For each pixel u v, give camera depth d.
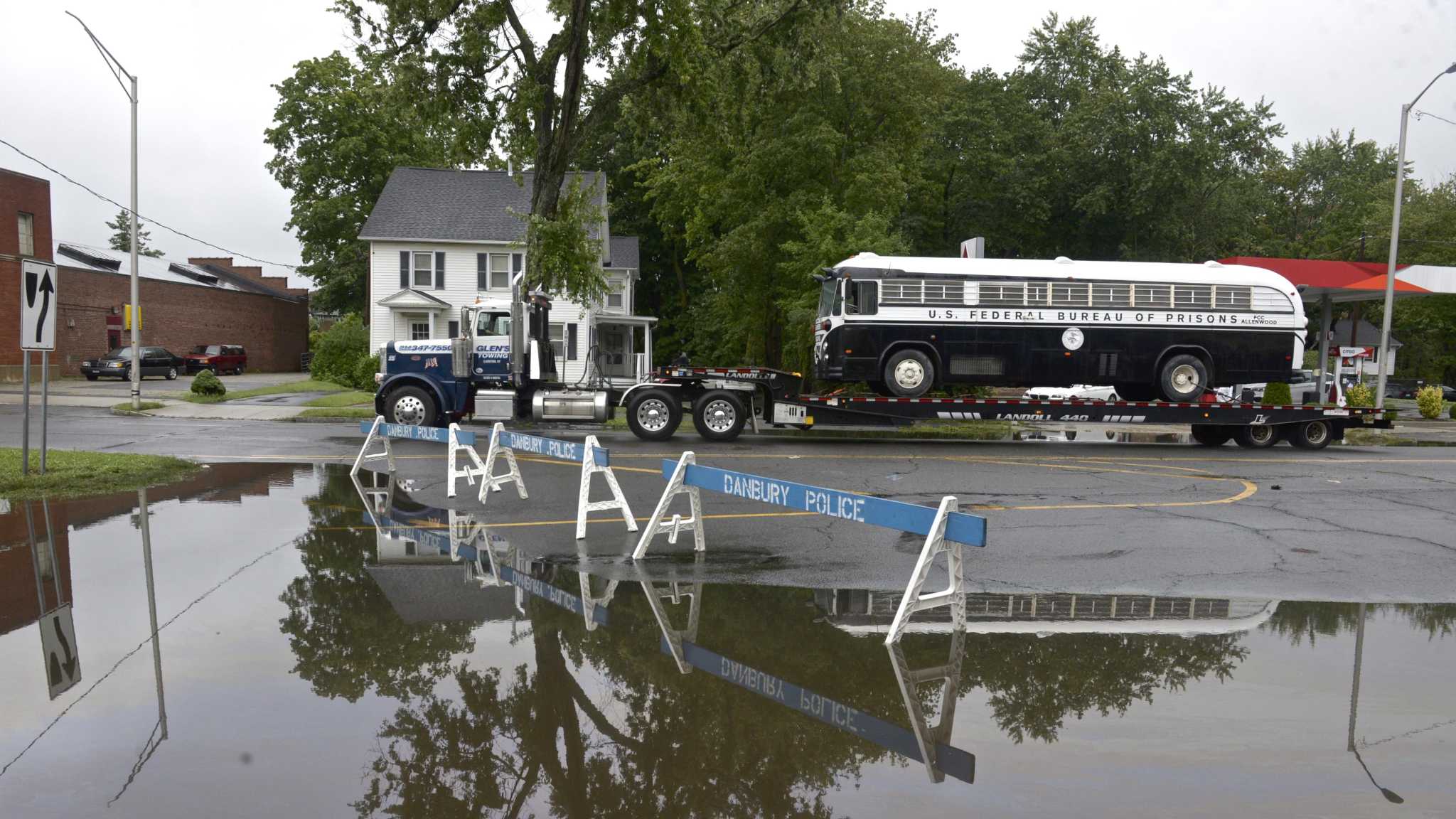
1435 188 56.97
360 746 3.88
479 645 5.29
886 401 18.36
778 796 3.51
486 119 22.50
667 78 22.31
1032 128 41.59
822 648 5.38
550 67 21.88
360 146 44.72
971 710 4.45
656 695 4.55
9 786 3.44
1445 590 7.07
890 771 3.74
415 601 6.21
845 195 30.78
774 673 4.93
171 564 7.13
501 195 38.53
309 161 46.22
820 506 6.58
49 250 38.12
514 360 18.08
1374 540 9.16
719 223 41.62
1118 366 19.28
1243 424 19.02
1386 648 5.54
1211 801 3.48
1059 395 24.47
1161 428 25.77
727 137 23.81
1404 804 3.47
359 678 4.70
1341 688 4.80
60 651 5.05
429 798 3.42
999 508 10.71
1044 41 45.88
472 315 18.41
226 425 20.08
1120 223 41.69
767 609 6.23
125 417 21.77
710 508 10.45
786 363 32.59
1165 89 39.41
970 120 39.12
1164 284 19.19
